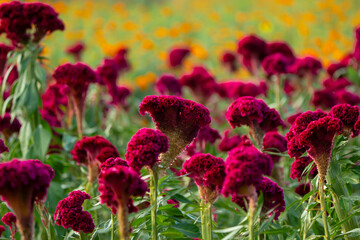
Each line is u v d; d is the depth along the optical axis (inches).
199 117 118.0
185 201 120.7
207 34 785.6
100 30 693.3
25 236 94.0
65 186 207.3
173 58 437.1
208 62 585.0
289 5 964.6
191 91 312.2
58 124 256.7
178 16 962.1
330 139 115.2
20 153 226.1
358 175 136.5
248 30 784.3
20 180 89.2
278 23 828.6
